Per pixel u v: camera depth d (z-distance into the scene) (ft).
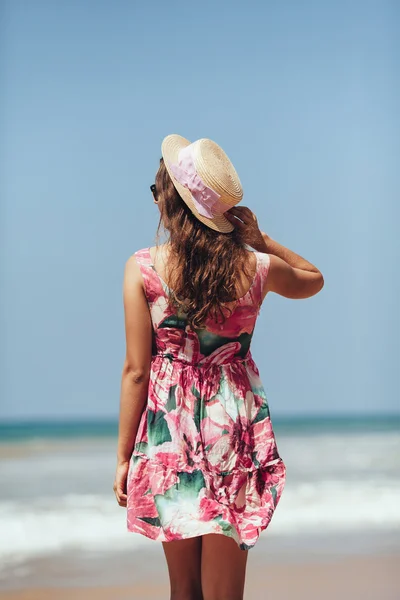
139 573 25.86
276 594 22.33
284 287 10.03
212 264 9.50
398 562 26.99
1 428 102.27
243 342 9.74
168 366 9.53
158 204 9.95
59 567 26.86
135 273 9.59
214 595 9.35
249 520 9.39
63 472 59.06
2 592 22.97
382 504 41.63
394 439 87.92
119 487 9.59
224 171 9.68
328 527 34.63
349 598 21.83
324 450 76.84
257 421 9.73
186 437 9.38
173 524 9.11
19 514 39.45
